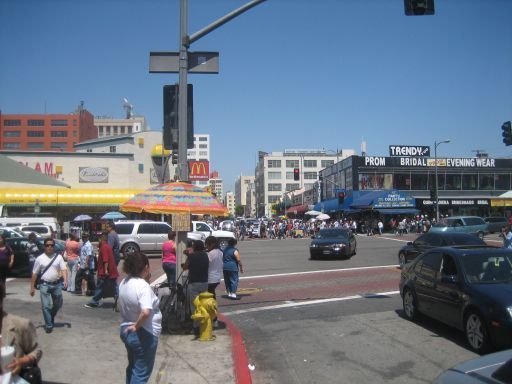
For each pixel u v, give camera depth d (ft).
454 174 199.72
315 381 20.72
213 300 27.30
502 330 21.95
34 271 27.89
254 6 32.19
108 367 21.26
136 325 14.88
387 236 150.51
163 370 21.38
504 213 199.41
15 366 11.51
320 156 456.45
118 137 197.26
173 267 39.70
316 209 223.51
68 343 25.31
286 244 126.72
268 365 23.24
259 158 501.15
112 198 152.15
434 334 27.73
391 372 21.52
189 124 32.81
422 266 30.58
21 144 431.84
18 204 143.54
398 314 33.76
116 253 43.29
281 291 47.03
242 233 159.74
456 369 12.34
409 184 197.26
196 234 91.09
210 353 24.14
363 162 195.83
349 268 65.16
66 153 179.63
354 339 27.32
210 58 33.04
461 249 28.27
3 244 41.14
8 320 12.18
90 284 43.42
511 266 26.25
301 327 30.91
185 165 32.22
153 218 157.17
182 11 32.73
